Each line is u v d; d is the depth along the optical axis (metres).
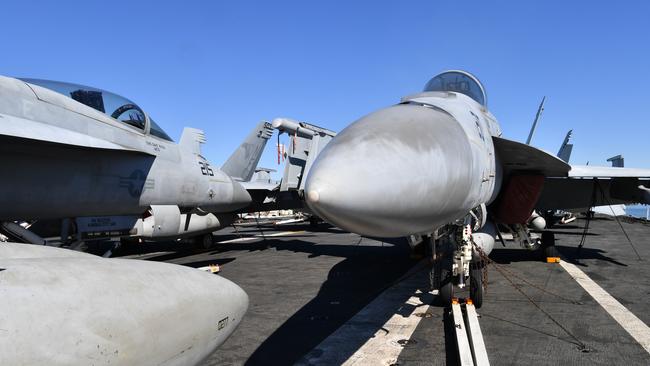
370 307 6.57
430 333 5.25
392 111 4.32
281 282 8.77
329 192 2.95
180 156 9.88
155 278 2.71
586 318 5.80
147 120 8.92
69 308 2.10
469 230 5.88
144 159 8.52
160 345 2.41
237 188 12.05
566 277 8.73
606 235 18.56
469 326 4.90
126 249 13.90
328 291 7.80
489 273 9.26
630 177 9.80
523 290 7.57
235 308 3.12
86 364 2.01
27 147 6.35
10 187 6.20
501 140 6.13
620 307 6.35
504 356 4.46
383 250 14.02
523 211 7.58
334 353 4.64
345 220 3.14
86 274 2.41
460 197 4.05
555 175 7.62
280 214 52.97
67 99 7.18
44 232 8.03
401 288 7.95
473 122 5.48
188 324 2.63
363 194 3.05
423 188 3.44
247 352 4.72
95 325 2.12
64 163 6.83
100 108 7.93
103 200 7.55
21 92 6.44
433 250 6.44
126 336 2.22
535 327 5.44
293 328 5.57
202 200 10.45
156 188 8.78
